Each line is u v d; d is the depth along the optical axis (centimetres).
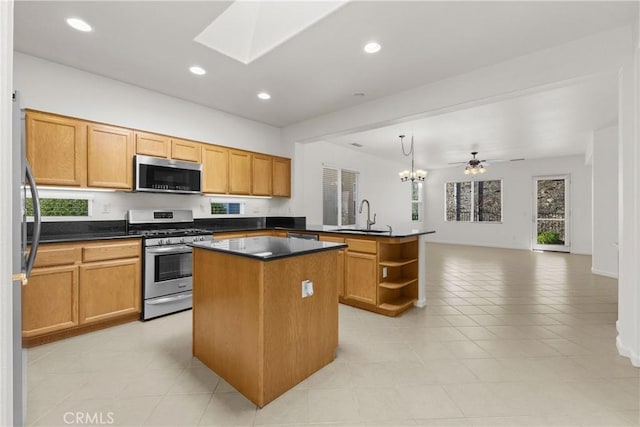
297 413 167
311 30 240
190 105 402
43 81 289
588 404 173
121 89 340
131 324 295
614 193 511
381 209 807
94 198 328
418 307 350
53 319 251
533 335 270
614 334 272
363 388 190
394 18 224
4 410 86
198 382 196
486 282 471
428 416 164
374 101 389
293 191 512
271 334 178
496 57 279
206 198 434
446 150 704
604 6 209
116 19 227
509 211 888
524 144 638
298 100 392
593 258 540
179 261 333
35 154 266
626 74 229
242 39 280
